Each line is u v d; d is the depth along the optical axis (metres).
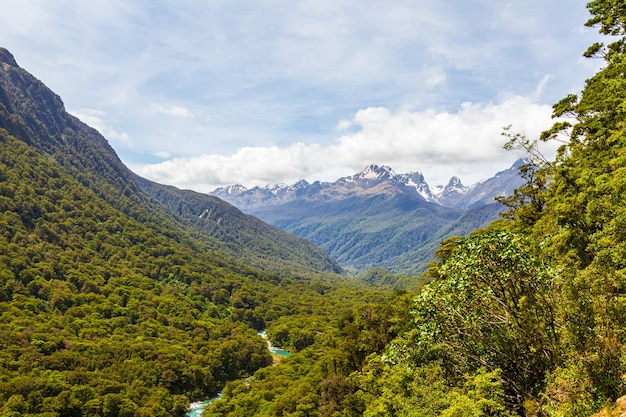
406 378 24.67
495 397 18.44
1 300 104.94
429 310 22.20
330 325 151.75
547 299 18.61
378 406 27.11
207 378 97.44
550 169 39.94
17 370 73.75
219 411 80.38
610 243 16.92
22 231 141.62
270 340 143.88
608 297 15.35
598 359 14.78
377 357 40.56
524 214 45.22
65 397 67.62
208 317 148.25
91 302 121.44
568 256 19.44
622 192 19.83
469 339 21.70
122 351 94.69
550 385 16.98
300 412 62.31
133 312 125.19
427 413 21.75
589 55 37.38
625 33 34.22
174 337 116.44
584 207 21.92
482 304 20.62
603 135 31.50
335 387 57.44
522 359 19.86
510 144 36.09
